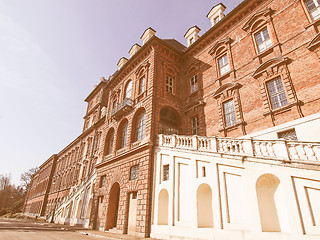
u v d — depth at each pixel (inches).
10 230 586.6
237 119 559.2
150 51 800.9
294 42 494.0
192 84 790.5
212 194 408.8
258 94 532.4
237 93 586.2
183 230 431.8
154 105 680.4
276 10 562.3
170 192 500.4
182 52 839.7
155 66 746.2
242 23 651.5
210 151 444.8
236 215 364.8
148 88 733.3
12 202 3139.8
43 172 2429.9
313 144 311.3
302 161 310.8
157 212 516.1
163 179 547.2
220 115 614.2
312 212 289.0
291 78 473.1
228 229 362.0
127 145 743.7
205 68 739.4
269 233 310.7
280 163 332.2
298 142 327.3
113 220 705.6
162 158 570.6
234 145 413.4
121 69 959.6
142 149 629.6
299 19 501.4
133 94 829.2
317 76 428.8
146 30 952.9
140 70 831.7
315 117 398.6
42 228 735.1
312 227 280.5
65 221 1064.8
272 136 461.4
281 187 328.5
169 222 471.5
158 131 655.8
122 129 858.8
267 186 357.7
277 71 503.5
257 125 510.0
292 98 453.4
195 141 489.1
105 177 832.3
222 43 697.6
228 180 397.4
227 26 694.5
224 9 816.3
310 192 298.2
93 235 576.4
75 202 1046.4
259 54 558.3
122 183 674.2
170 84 791.1
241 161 383.6
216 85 668.1
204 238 387.9
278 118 472.1
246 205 352.5
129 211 603.5
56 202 1599.4
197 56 797.9
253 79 557.6
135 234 534.9
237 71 613.0
